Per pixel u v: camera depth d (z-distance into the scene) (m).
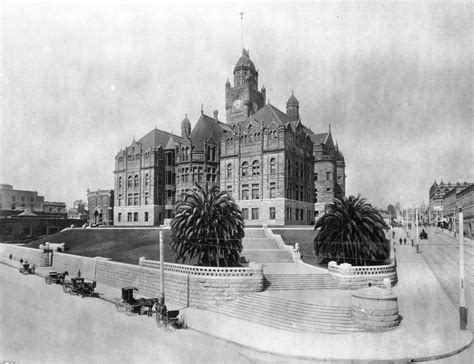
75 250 60.72
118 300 34.50
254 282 33.19
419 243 40.84
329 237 40.84
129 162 95.94
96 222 110.75
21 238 84.56
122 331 26.23
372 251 38.66
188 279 33.94
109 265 45.62
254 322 28.14
